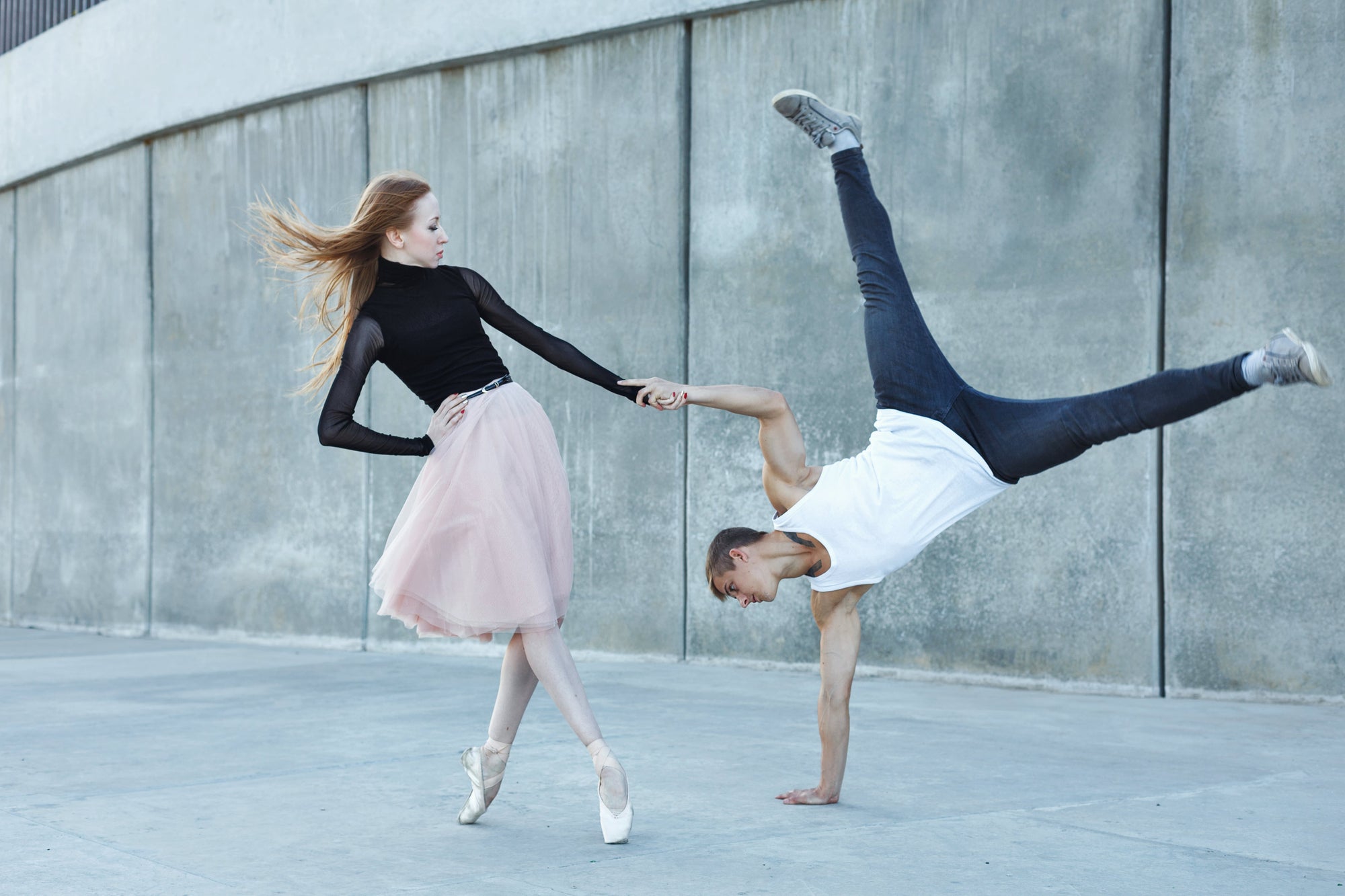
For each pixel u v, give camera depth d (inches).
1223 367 107.3
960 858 105.0
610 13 281.3
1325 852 107.0
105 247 405.1
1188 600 216.8
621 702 210.2
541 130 297.6
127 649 333.4
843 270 254.7
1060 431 113.4
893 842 110.7
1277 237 212.2
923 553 242.1
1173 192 221.0
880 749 162.2
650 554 277.3
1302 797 131.5
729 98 270.1
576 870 102.0
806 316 258.8
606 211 287.1
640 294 281.4
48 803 132.4
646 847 110.2
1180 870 100.7
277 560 346.6
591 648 284.4
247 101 351.3
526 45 295.0
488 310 124.1
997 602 234.1
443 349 119.0
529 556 115.6
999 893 94.1
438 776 146.8
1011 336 235.5
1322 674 206.4
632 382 123.3
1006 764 151.4
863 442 251.0
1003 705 206.4
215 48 360.5
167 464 380.5
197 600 369.7
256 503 352.8
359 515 326.6
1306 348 101.8
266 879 100.1
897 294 124.0
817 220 258.1
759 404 120.2
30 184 440.5
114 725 190.7
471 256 308.8
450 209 313.0
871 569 121.0
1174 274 220.8
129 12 387.5
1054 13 231.8
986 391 237.8
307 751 165.6
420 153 319.3
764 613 261.4
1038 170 233.3
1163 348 222.5
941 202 243.3
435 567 118.6
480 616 115.4
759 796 132.9
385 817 124.6
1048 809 125.0
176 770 152.3
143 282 388.2
